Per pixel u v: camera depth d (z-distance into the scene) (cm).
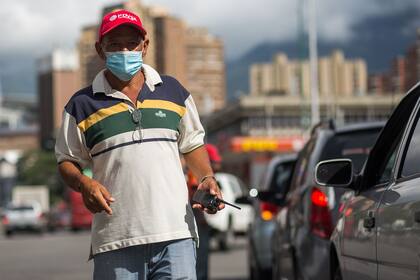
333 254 816
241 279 1761
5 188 17050
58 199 16175
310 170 977
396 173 643
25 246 3538
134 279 587
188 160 625
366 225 662
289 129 9212
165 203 586
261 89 14375
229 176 3055
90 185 576
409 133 648
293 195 1066
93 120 596
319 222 913
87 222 5838
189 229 595
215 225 2659
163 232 582
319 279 899
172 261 584
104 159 593
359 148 968
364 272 668
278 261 1154
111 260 588
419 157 610
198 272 1162
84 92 607
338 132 995
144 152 588
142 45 611
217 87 12850
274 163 1667
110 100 598
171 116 601
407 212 558
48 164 16638
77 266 2255
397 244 572
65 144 607
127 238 583
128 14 605
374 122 1006
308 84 10619
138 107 596
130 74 595
